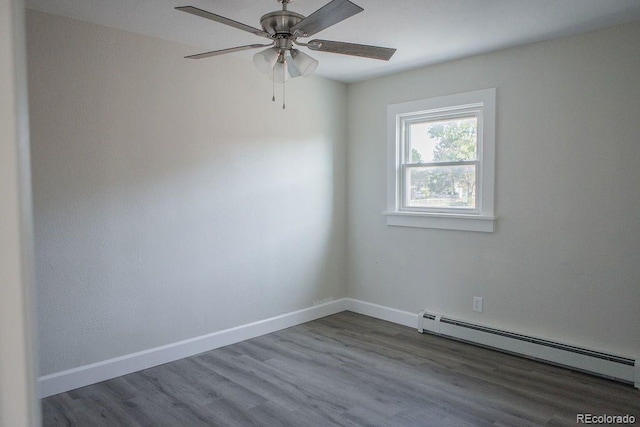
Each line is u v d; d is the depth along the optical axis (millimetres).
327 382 2873
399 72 3969
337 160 4395
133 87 2963
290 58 2309
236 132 3537
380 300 4270
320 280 4293
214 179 3420
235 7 2549
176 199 3211
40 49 2576
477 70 3461
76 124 2729
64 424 2363
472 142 3613
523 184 3271
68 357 2756
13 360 713
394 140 4043
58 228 2686
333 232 4398
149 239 3086
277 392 2738
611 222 2896
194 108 3277
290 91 3920
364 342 3619
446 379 2908
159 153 3107
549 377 2930
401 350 3436
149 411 2506
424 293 3924
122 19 2723
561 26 2838
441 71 3680
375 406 2557
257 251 3736
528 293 3289
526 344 3227
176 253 3230
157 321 3152
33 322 845
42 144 2605
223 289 3520
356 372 3027
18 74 724
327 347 3508
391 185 4086
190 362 3209
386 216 4148
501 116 3354
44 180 2621
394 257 4125
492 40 3107
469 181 3641
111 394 2707
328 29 2879
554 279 3160
